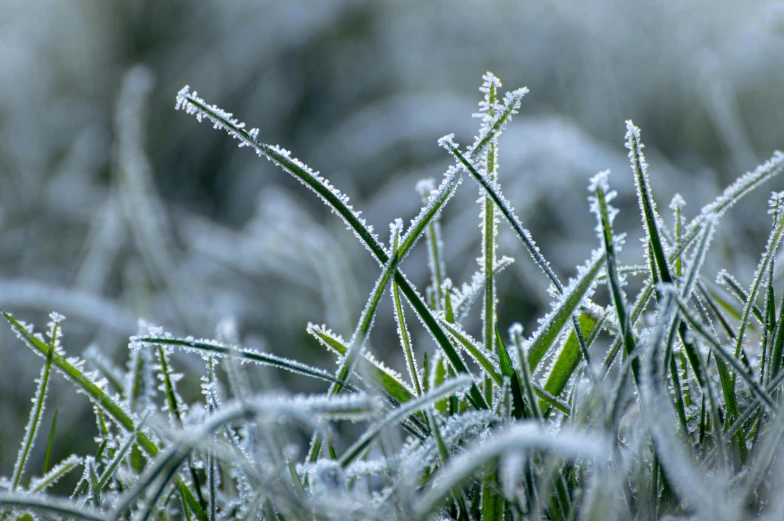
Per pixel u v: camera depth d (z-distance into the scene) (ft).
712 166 4.03
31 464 2.28
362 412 1.77
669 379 1.84
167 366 1.85
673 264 1.85
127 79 4.13
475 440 1.81
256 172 4.57
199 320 2.97
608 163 3.82
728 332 1.87
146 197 3.13
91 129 4.86
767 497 1.77
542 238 3.54
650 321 1.93
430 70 4.96
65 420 2.41
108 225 3.29
